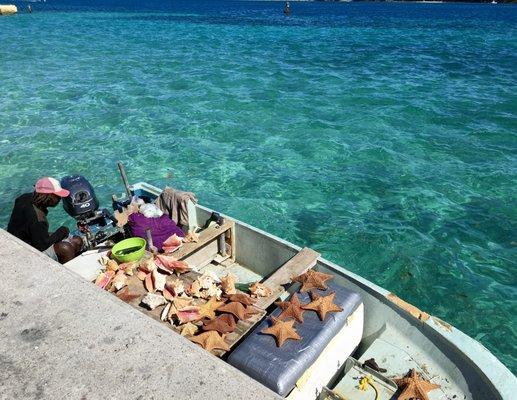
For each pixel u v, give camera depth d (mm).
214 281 5316
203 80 27125
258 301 5199
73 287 3742
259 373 4008
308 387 4281
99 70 29859
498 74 29453
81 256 6156
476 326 8328
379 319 5348
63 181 7285
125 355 3076
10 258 4117
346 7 122188
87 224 7215
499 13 92250
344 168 14633
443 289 9266
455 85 26281
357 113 20609
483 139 17312
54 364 3012
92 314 3449
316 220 11648
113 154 15555
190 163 14938
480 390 4316
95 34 49250
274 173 14234
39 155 15336
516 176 13977
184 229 7375
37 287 3744
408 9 109750
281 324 4387
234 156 15539
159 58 34469
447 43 43531
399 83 26828
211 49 39219
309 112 20719
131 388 2836
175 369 2973
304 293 5027
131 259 5727
